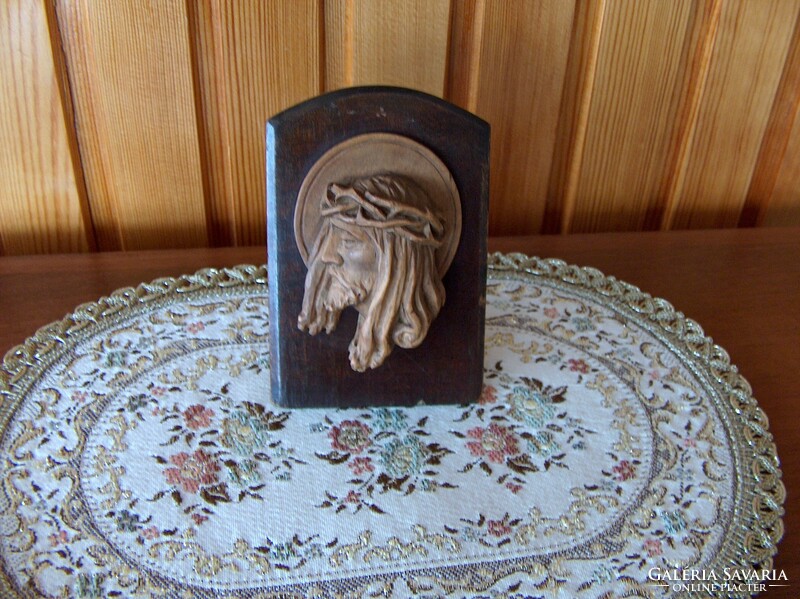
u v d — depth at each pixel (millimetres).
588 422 621
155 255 808
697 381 666
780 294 804
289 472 564
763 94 881
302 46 760
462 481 562
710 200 945
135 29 725
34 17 702
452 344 624
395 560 500
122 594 470
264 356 680
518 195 887
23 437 578
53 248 822
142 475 553
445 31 772
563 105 845
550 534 521
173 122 776
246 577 485
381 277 562
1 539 497
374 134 560
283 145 556
